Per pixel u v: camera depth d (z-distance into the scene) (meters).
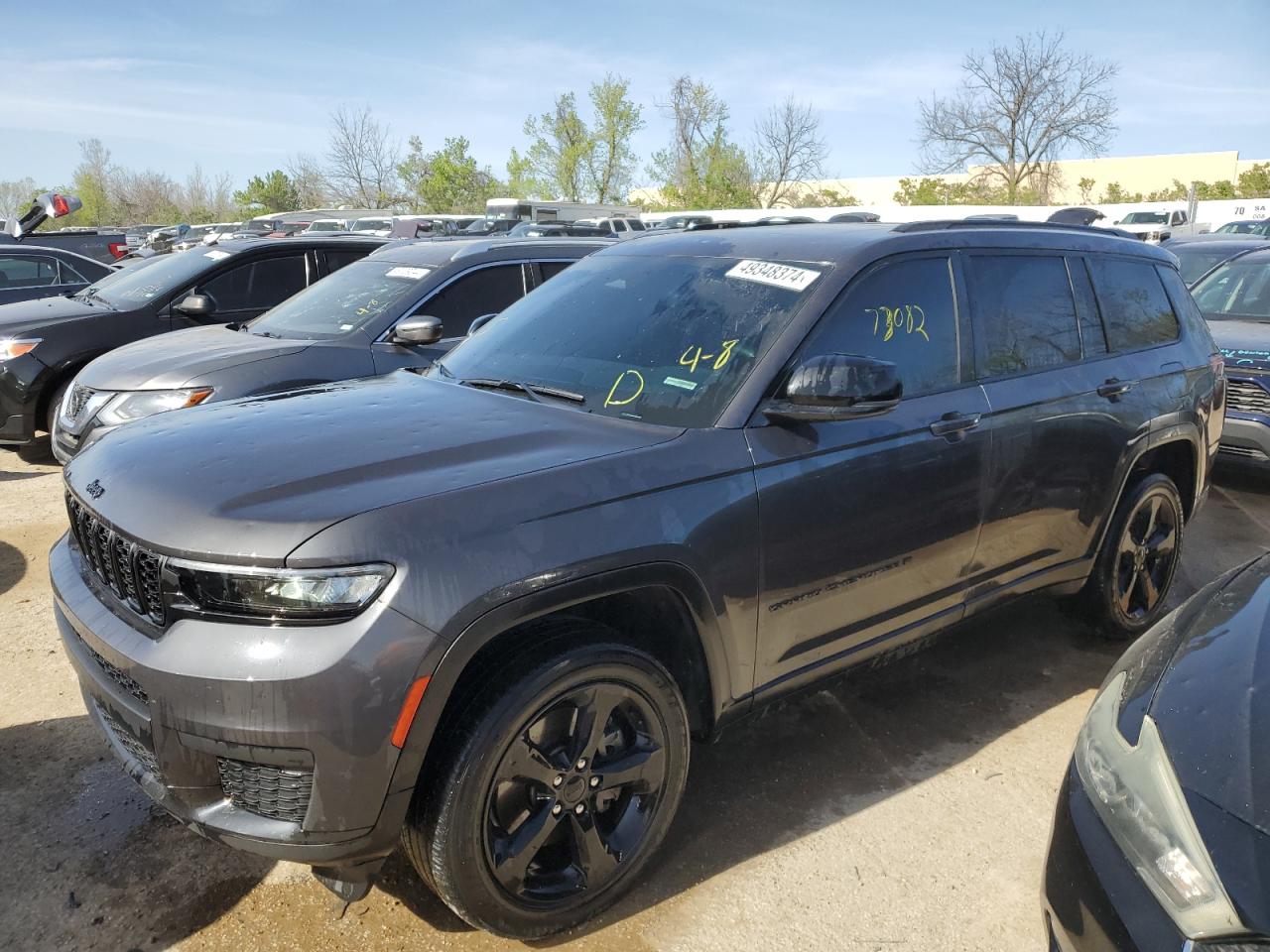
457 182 50.59
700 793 3.18
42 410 7.23
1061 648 4.32
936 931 2.58
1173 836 1.80
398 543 2.15
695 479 2.59
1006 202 47.16
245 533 2.15
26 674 3.92
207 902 2.64
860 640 3.11
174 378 5.43
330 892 2.66
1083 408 3.71
